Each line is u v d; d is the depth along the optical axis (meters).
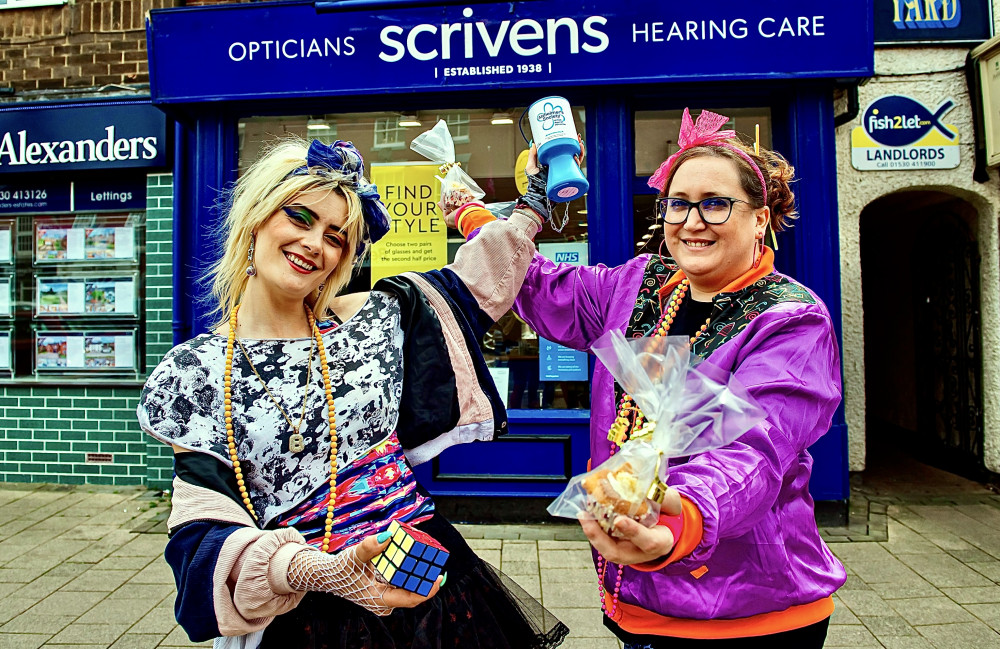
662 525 0.90
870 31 3.62
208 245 4.02
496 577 1.43
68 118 4.48
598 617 2.86
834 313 3.81
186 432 1.19
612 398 1.46
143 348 4.64
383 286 1.52
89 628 2.79
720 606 1.24
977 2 4.46
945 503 4.28
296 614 1.25
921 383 5.54
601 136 3.93
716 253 1.32
